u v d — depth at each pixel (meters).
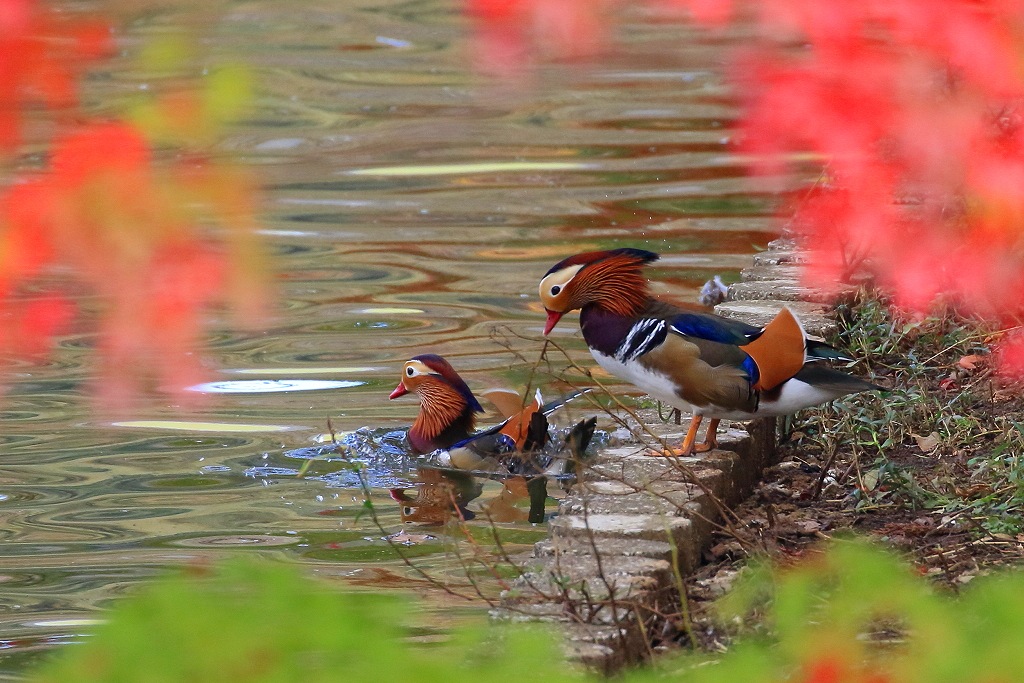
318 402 14.87
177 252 4.46
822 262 10.21
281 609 3.65
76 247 4.40
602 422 13.89
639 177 25.31
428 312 17.98
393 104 32.31
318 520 11.79
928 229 8.46
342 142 28.47
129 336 4.58
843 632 4.35
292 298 18.56
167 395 14.94
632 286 11.61
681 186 24.58
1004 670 3.92
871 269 17.00
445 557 10.89
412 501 12.24
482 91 33.50
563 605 8.84
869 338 15.26
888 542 10.36
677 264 19.78
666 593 9.41
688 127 29.44
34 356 16.00
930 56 6.12
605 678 8.14
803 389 10.89
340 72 35.75
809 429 13.56
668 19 40.47
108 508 12.04
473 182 25.22
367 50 38.56
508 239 21.47
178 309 4.53
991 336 13.84
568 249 20.83
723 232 21.53
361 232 21.91
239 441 13.73
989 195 6.52
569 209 23.17
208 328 17.20
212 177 4.48
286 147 27.95
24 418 14.29
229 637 3.57
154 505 12.10
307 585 3.71
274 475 12.85
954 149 6.39
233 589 3.71
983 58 5.93
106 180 4.34
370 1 45.16
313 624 3.64
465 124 30.09
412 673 3.77
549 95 33.03
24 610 9.99
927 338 15.13
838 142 6.24
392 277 19.53
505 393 13.66
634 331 11.38
